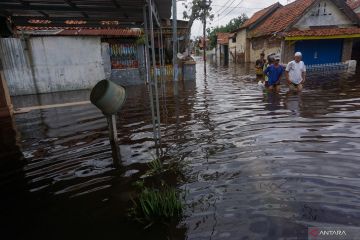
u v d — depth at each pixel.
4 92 9.86
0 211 3.91
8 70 14.64
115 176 4.68
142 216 3.56
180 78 18.05
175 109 9.34
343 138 5.67
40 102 12.55
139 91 14.27
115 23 8.73
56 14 7.27
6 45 14.41
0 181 4.80
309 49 20.80
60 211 3.80
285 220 3.25
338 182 4.01
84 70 16.41
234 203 3.65
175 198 3.63
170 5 6.51
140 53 17.44
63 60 15.84
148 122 7.86
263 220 3.27
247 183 4.13
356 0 27.91
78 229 3.41
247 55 30.72
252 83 14.86
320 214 3.32
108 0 5.24
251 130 6.51
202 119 7.80
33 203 4.05
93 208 3.82
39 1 5.55
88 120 8.70
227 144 5.73
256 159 4.93
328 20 21.08
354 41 23.78
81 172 4.92
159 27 8.87
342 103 8.71
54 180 4.69
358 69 19.64
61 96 14.13
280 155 5.03
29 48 14.98
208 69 27.16
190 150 5.54
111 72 17.06
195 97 11.47
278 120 7.18
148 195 3.86
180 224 3.32
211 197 3.83
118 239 3.17
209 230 3.17
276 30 21.34
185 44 20.16
